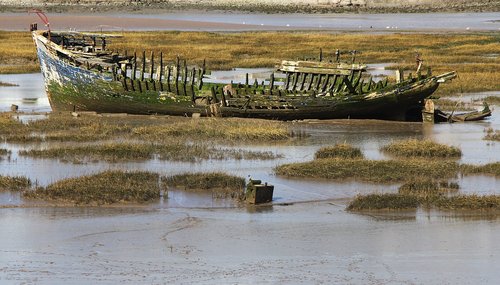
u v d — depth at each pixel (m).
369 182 59.59
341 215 51.56
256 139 75.62
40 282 39.97
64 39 100.06
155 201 54.00
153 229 48.41
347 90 87.31
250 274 41.34
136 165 64.38
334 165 62.28
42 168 63.12
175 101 89.19
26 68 135.25
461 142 76.50
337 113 87.19
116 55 95.31
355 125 85.88
